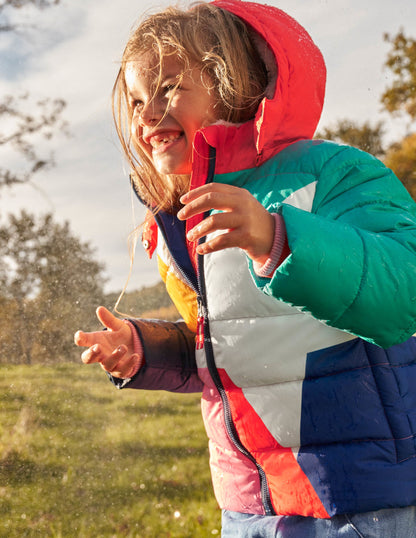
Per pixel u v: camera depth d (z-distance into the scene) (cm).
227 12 139
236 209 94
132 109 155
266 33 130
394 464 114
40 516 333
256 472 130
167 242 150
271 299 120
